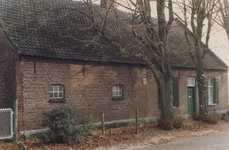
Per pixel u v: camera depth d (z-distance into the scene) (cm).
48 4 1241
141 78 1316
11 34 954
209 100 1738
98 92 1147
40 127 970
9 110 845
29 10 1134
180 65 1448
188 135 1005
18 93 918
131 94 1268
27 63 947
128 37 1370
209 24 1298
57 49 1030
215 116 1354
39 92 974
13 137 855
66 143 835
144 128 1114
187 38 1312
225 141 880
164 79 1125
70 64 1064
